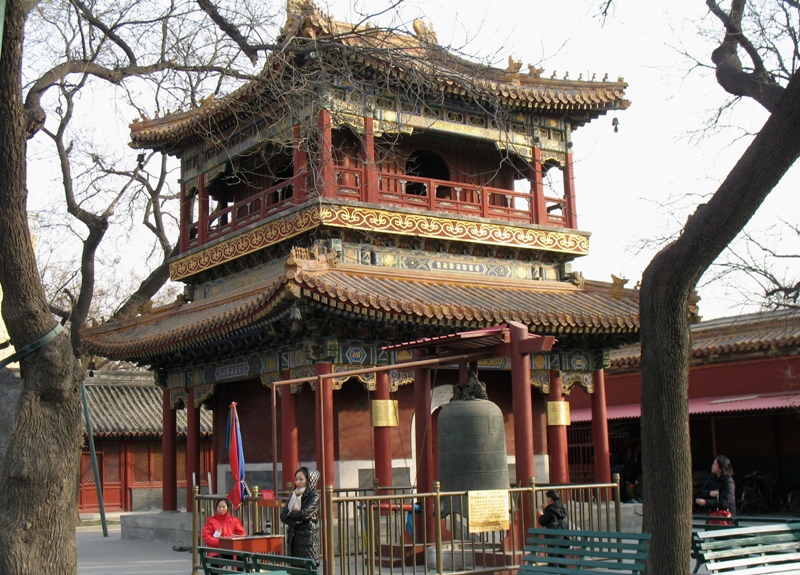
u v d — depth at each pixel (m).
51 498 11.99
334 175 28.62
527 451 18.03
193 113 31.97
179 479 52.56
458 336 17.91
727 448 41.03
